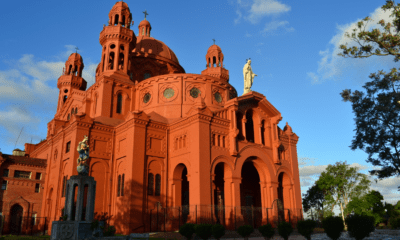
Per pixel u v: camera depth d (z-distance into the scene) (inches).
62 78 2343.8
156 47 2146.9
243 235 946.1
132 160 1307.8
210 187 1243.8
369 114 1409.9
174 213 1304.1
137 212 1263.5
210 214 1198.9
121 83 1704.0
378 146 1373.0
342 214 2128.4
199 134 1270.9
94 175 1396.4
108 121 1573.6
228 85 1755.7
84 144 946.7
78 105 1959.9
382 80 1348.4
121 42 1801.2
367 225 815.1
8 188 1673.2
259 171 1517.0
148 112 1625.2
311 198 2317.9
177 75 1637.6
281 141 1662.2
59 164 1503.4
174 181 1380.4
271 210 1440.7
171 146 1428.4
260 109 1592.0
